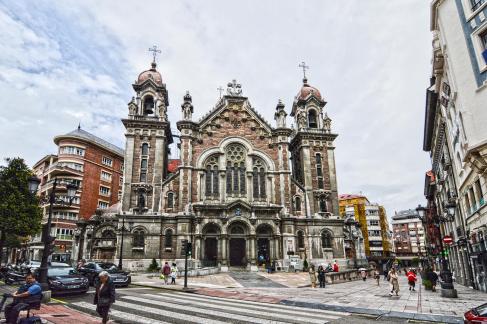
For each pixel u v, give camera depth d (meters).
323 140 53.84
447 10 20.22
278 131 52.03
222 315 14.77
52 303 17.72
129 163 47.09
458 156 28.72
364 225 102.56
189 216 44.94
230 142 50.72
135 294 22.05
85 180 73.88
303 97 57.16
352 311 16.61
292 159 58.84
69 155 72.56
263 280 34.38
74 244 47.22
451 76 20.19
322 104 56.75
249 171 49.84
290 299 20.75
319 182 52.03
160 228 45.06
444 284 22.58
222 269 42.28
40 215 40.56
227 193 48.53
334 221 50.00
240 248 46.31
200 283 30.80
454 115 25.09
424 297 22.47
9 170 39.00
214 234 45.53
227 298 21.34
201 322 13.28
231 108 52.47
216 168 49.56
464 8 19.12
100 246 45.12
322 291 25.92
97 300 11.70
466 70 18.69
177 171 48.06
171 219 45.72
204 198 47.53
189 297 21.22
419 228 139.88
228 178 49.47
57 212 67.50
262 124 52.38
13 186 38.34
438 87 28.47
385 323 13.86
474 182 24.45
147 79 51.50
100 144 78.75
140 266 43.28
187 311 15.69
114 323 13.00
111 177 82.44
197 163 48.75
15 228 37.81
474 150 17.69
